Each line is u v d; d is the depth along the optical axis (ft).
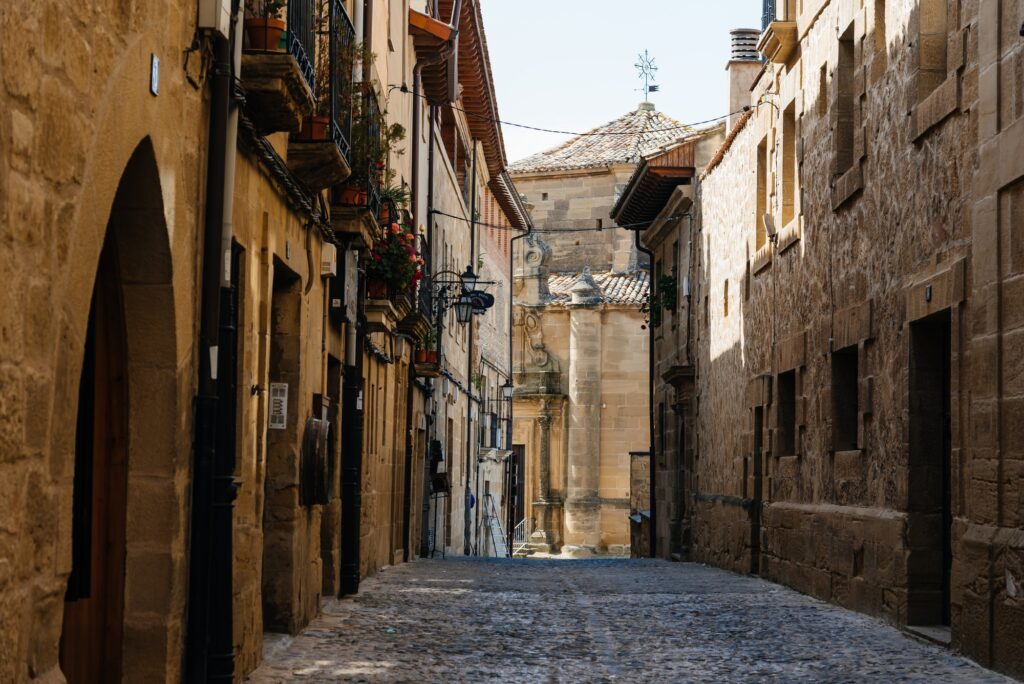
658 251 132.98
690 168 111.96
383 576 71.61
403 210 80.12
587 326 197.77
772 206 77.82
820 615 53.52
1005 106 38.63
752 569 81.41
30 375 18.12
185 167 28.02
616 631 46.44
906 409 49.06
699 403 106.32
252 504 35.45
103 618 27.35
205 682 29.63
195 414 29.32
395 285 68.39
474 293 101.91
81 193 20.08
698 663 38.75
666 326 127.34
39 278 18.31
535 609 53.78
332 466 46.06
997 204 38.93
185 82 27.76
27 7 17.34
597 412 197.57
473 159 140.87
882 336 53.11
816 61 66.13
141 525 27.48
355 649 39.78
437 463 108.37
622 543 195.83
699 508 104.88
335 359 56.03
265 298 37.01
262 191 36.32
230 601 30.53
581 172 212.84
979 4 40.91
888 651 42.16
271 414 42.04
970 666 38.88
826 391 63.00
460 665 37.06
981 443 39.58
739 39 109.60
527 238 202.49
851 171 57.77
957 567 41.37
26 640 18.44
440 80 98.68
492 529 162.61
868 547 53.31
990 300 39.11
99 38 20.88
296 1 35.35
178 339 27.53
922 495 48.65
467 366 137.28
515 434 200.95
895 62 51.60
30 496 18.39
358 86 48.24
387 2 72.69
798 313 70.03
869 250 55.42
